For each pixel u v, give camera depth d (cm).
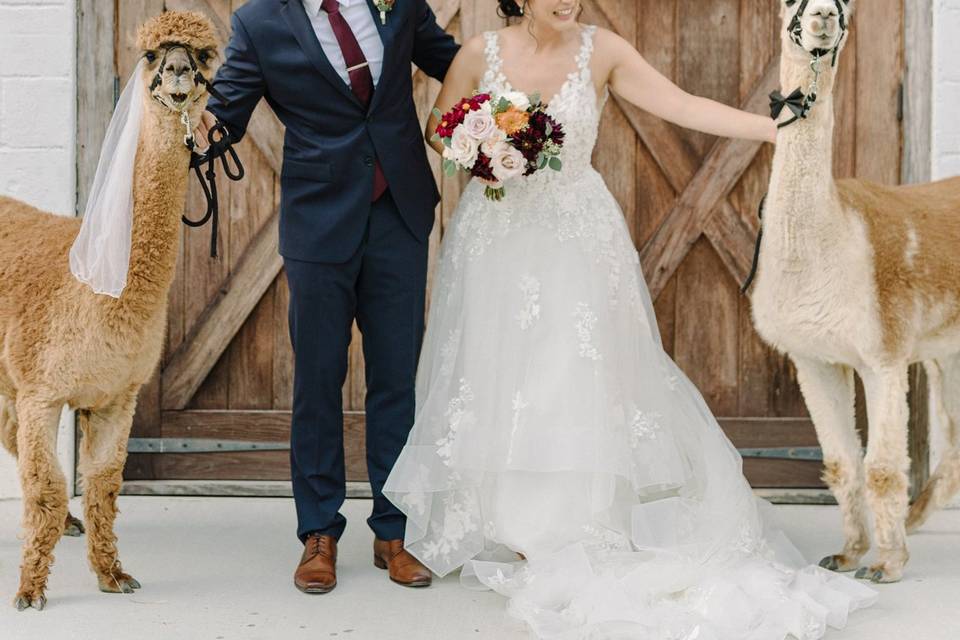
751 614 285
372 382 347
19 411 299
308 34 324
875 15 435
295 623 294
